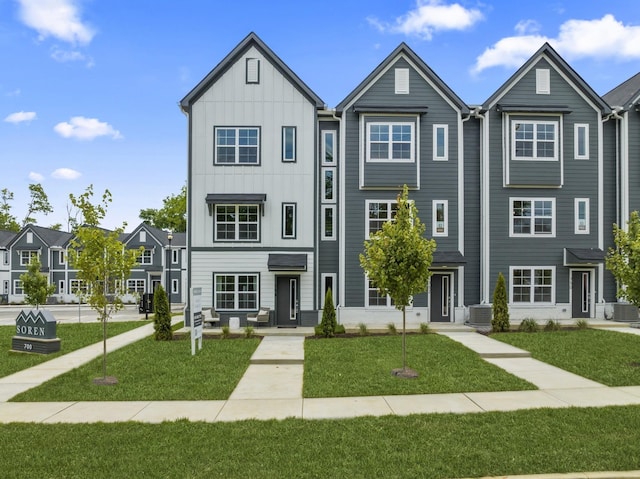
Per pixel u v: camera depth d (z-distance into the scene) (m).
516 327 16.31
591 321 17.92
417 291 9.99
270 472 5.13
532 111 18.36
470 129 19.42
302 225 18.33
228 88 18.38
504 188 18.83
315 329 15.21
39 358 12.01
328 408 7.53
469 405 7.61
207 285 18.12
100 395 8.34
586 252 18.45
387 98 18.67
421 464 5.32
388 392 8.43
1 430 6.55
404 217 10.30
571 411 7.18
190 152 18.25
